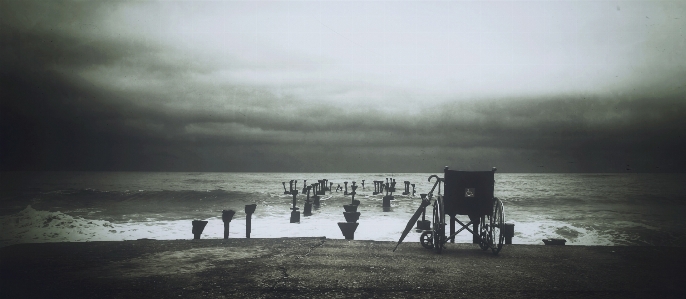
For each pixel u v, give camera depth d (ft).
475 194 22.63
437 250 21.94
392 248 23.39
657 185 340.80
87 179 451.53
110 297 13.55
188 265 18.35
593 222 82.48
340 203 125.90
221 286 14.85
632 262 19.89
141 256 20.45
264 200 139.64
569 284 15.62
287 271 17.21
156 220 80.18
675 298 14.02
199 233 31.71
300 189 220.02
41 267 17.92
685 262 19.90
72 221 75.66
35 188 226.58
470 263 19.34
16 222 72.69
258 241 25.13
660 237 63.62
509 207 122.93
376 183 176.96
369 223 72.54
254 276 16.34
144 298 13.43
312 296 13.70
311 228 65.98
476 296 13.96
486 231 22.93
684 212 107.04
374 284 15.25
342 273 16.93
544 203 139.03
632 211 110.11
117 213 94.99
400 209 104.83
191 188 235.20
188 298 13.42
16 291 14.20
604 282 15.98
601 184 365.81
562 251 22.82
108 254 20.95
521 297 13.92
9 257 20.21
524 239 59.77
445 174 22.93
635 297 14.12
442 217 21.88
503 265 18.99
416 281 15.76
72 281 15.51
